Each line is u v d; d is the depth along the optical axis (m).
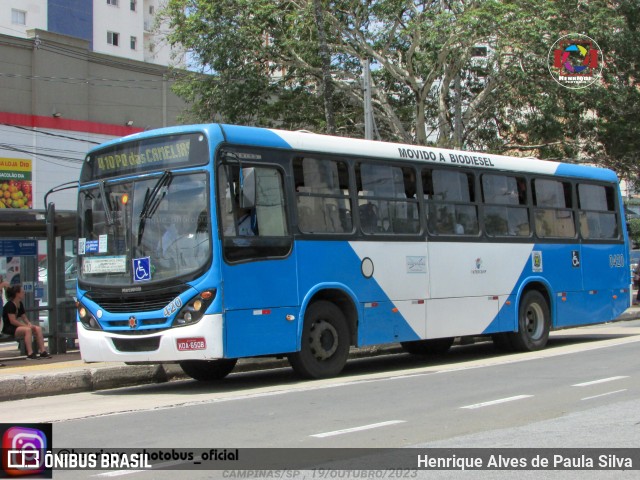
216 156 10.56
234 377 13.12
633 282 31.72
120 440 7.38
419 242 13.16
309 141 11.83
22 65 28.19
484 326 14.23
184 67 25.78
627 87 25.22
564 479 5.75
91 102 30.12
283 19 23.83
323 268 11.66
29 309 14.69
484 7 21.86
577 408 8.59
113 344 10.90
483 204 14.49
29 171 28.27
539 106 23.88
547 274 15.65
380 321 12.40
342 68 25.34
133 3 58.03
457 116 24.73
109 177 11.39
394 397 9.70
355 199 12.30
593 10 23.31
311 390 10.50
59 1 52.84
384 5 23.06
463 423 7.86
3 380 10.80
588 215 16.91
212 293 10.27
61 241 15.54
